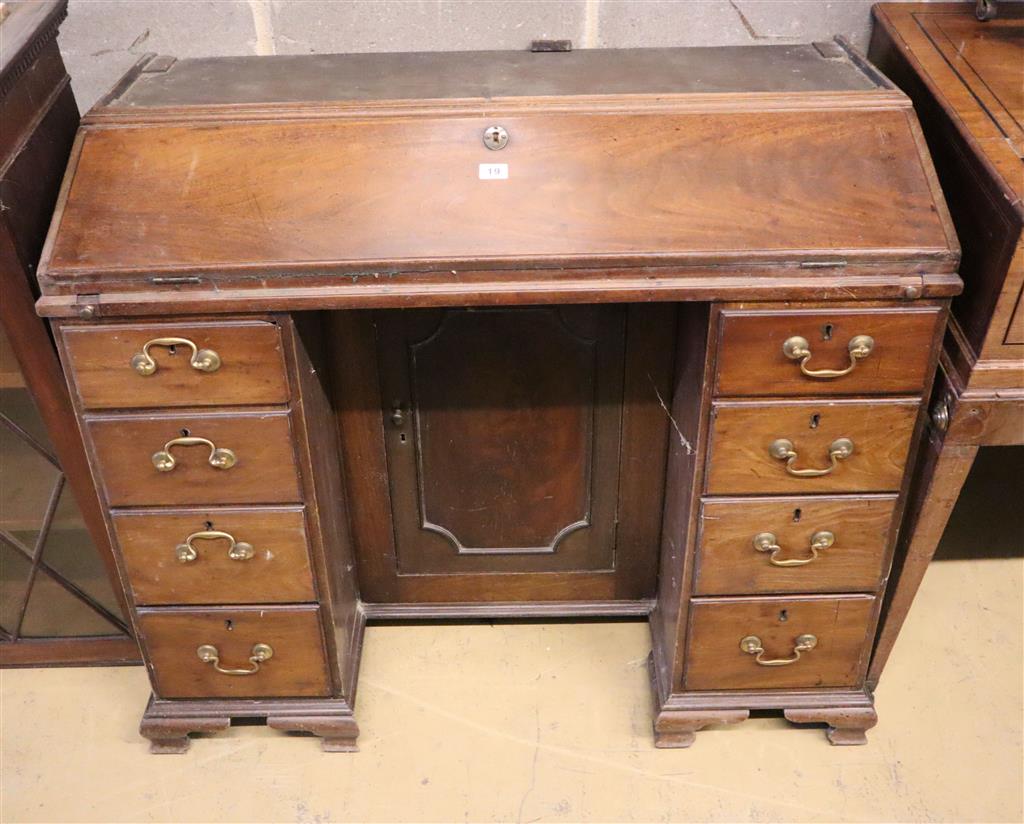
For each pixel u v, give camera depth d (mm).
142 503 1419
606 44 1692
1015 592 1928
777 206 1271
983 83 1431
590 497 1722
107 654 1788
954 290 1247
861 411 1349
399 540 1771
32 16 1309
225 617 1533
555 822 1542
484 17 1653
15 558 1654
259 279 1251
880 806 1559
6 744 1675
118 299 1244
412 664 1805
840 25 1682
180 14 1636
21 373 1397
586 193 1276
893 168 1288
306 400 1365
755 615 1539
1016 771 1604
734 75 1417
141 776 1625
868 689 1671
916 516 1470
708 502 1431
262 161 1284
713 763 1628
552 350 1561
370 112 1302
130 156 1287
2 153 1236
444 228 1263
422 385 1594
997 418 1344
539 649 1831
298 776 1621
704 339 1309
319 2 1631
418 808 1567
